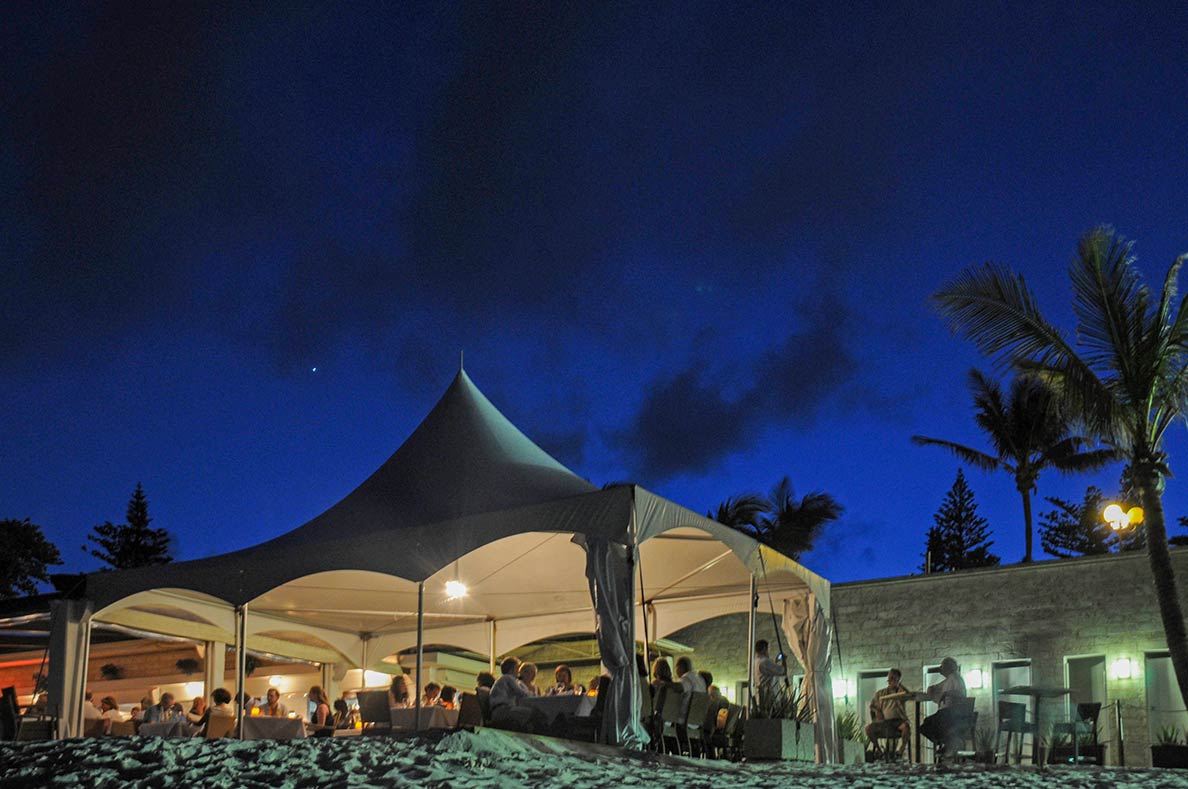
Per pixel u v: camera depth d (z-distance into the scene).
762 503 35.16
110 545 50.41
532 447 14.93
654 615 17.08
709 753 12.49
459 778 7.78
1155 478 15.77
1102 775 10.98
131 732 13.83
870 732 15.20
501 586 16.56
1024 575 18.66
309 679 20.31
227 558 13.09
